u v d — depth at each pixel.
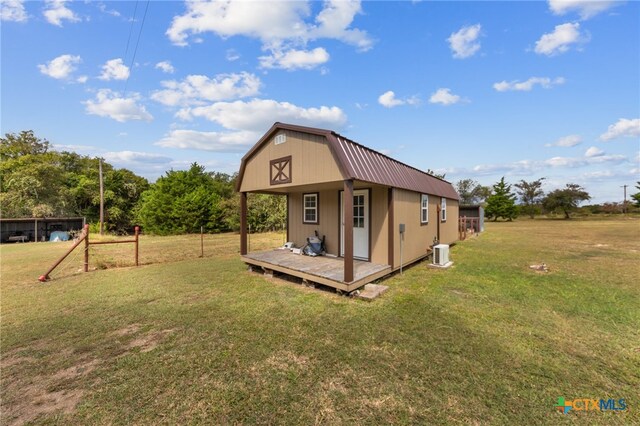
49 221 20.03
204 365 2.82
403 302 4.64
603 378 2.55
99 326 3.82
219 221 21.34
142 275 6.84
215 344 3.26
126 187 27.05
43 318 4.12
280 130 6.29
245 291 5.41
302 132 5.65
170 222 20.42
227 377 2.61
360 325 3.75
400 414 2.11
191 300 4.89
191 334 3.54
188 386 2.48
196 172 24.31
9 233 18.25
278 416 2.10
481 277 6.30
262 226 19.02
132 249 11.67
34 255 10.34
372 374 2.63
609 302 4.55
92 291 5.48
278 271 6.36
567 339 3.31
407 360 2.87
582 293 5.05
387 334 3.47
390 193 6.30
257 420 2.06
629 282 5.78
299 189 7.55
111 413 2.15
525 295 4.97
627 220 29.84
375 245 6.64
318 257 7.30
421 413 2.12
